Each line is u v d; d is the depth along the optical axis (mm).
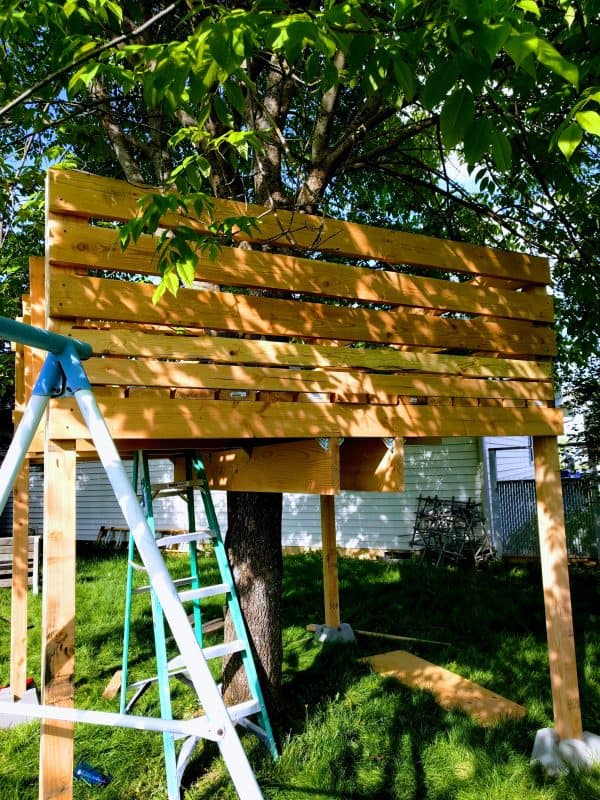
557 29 2965
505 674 4973
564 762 3498
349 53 1960
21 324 1861
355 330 3174
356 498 11414
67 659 2338
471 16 1495
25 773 3621
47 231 2492
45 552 2354
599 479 8188
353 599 7559
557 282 6055
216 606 7137
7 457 1996
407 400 3309
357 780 3475
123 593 7816
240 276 2904
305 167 4867
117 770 3627
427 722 4102
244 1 3221
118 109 5090
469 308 3539
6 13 2484
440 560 9898
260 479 3588
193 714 4320
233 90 2143
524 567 9445
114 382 2572
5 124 3920
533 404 3779
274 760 3621
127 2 3635
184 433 2680
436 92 1667
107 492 13688
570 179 3877
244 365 3031
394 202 7020
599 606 6957
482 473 10469
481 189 5742
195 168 2494
